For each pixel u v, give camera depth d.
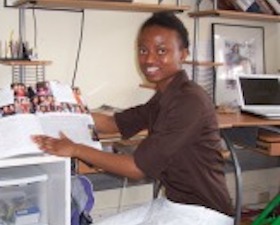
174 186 1.42
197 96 1.35
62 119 1.44
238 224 1.33
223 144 1.58
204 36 2.76
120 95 2.54
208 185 1.40
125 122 1.69
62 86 1.55
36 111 1.42
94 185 2.32
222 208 1.41
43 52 2.30
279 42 3.03
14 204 1.52
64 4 2.06
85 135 1.42
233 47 2.84
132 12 2.49
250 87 2.59
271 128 2.04
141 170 1.31
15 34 2.21
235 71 2.85
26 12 2.23
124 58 2.52
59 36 2.33
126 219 1.44
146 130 1.77
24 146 1.27
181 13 2.51
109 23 2.45
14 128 1.32
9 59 2.03
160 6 2.17
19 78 2.20
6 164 1.25
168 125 1.33
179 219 1.35
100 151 1.33
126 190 2.71
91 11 2.39
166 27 1.39
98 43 2.44
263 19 2.77
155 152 1.30
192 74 2.70
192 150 1.37
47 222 1.51
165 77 1.43
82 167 1.74
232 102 2.76
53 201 1.46
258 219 2.01
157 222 1.35
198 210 1.37
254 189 3.12
